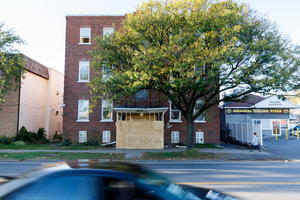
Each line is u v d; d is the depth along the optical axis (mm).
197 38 13781
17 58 20922
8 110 23719
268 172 10352
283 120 32531
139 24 14086
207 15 13344
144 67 12961
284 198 6387
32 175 3473
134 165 3922
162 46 13391
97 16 22688
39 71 27297
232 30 13078
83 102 22453
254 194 6746
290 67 13352
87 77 22516
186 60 12656
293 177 9219
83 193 3182
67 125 22203
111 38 15812
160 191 3422
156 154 16312
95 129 22188
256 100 33750
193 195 3756
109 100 15031
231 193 6832
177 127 22000
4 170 10820
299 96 14094
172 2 14078
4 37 19797
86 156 15664
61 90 32625
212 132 22109
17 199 3172
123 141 20203
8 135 23516
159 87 14172
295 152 17906
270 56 13094
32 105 26203
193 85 13438
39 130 27125
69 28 22734
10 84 21609
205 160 14664
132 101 21953
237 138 26391
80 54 22531
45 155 15945
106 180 3254
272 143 24641
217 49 12836
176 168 11477
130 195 3217
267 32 13945
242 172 10320
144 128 20250
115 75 13508
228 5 13555
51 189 3203
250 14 14375
